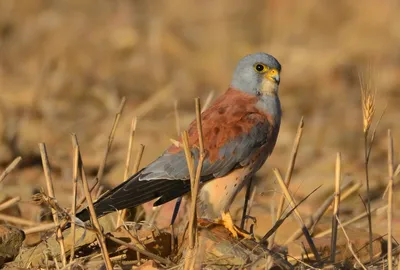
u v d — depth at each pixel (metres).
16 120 16.28
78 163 8.73
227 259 8.73
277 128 10.48
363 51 21.89
